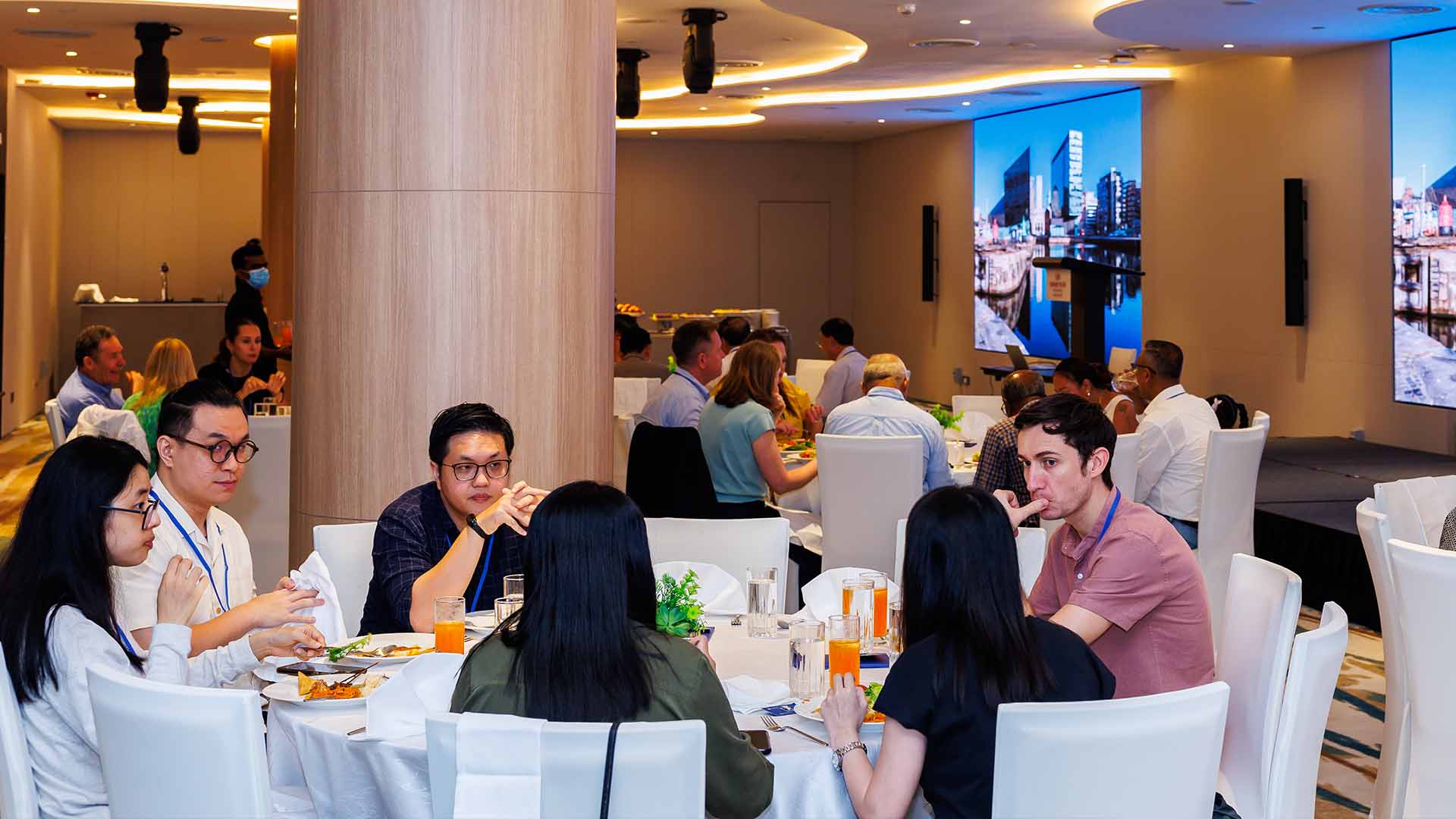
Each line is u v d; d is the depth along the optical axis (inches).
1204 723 84.9
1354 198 368.8
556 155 169.3
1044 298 524.4
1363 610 252.8
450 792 82.8
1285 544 276.1
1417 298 345.4
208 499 127.0
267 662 113.5
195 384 127.3
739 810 89.0
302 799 105.1
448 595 122.3
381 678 108.2
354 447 170.7
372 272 168.7
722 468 221.0
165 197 678.5
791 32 387.5
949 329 608.1
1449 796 116.3
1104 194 487.2
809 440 293.1
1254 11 312.0
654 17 362.3
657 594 112.0
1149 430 224.8
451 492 131.6
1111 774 82.7
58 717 99.7
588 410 174.6
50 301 631.2
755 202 700.7
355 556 147.3
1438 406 340.8
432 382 168.2
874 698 106.2
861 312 700.0
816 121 585.9
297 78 175.8
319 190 171.2
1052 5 321.4
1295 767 104.0
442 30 165.2
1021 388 206.2
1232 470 212.8
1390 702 134.3
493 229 167.5
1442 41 333.7
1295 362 396.5
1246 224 415.2
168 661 101.6
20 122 542.9
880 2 317.1
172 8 348.5
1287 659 112.0
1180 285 449.1
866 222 691.4
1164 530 112.0
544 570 85.3
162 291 681.6
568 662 84.3
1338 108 373.4
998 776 82.6
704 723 81.5
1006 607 87.8
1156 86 456.1
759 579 129.1
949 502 89.0
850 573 140.5
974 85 480.7
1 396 520.7
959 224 593.3
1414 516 164.9
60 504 99.3
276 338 366.0
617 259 692.7
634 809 80.5
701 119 609.9
